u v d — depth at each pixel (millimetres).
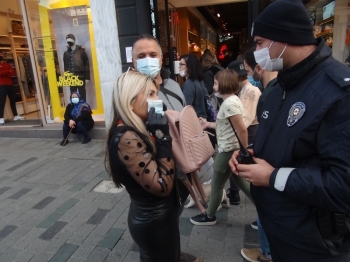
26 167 4547
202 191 2027
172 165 1479
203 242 2525
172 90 2213
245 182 2508
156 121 1453
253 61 2459
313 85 1106
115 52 5172
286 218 1211
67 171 4305
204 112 3482
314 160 1118
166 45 6434
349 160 1001
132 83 1461
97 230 2799
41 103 6410
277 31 1143
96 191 3623
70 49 6082
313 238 1161
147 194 1500
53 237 2719
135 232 1558
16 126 6656
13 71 7391
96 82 6180
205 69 5090
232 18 13078
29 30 6102
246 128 2355
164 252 1604
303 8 1128
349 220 1155
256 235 2590
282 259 1325
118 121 1514
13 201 3453
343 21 5156
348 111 1002
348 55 5266
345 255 1189
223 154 2441
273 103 1315
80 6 5828
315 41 1150
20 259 2436
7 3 7785
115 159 1446
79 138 5707
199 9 10102
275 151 1197
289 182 1114
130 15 5039
